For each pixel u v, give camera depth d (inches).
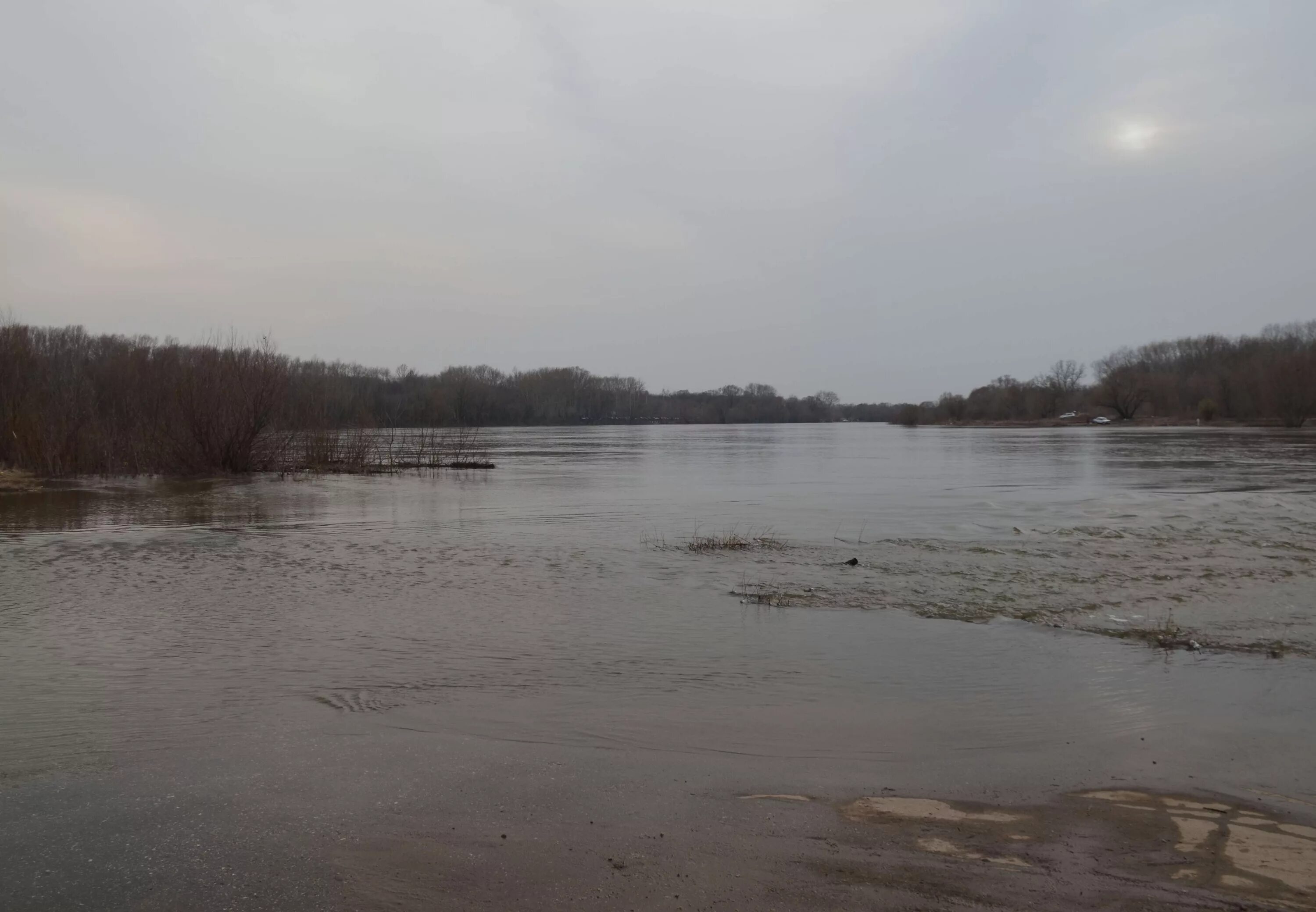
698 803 237.8
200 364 1614.2
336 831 217.6
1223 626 456.4
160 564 663.1
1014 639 431.8
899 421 7273.6
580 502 1159.0
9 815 225.8
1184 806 238.4
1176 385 4948.3
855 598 533.3
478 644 423.8
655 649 414.3
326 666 382.3
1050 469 1715.1
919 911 181.0
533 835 216.1
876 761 273.0
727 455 2502.5
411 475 1669.5
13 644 419.5
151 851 205.6
